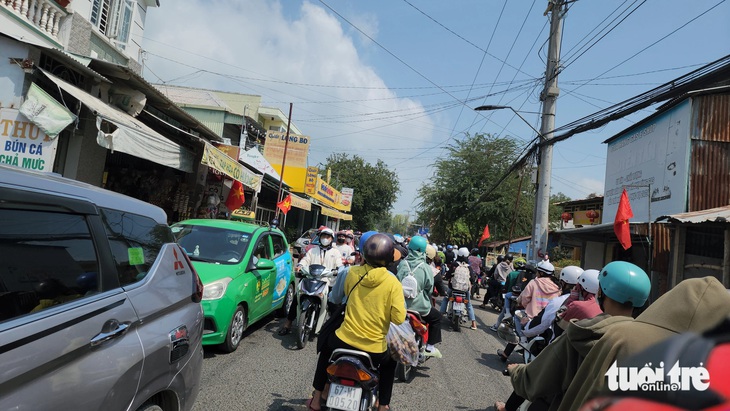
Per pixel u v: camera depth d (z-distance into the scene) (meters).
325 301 6.29
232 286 5.50
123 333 2.14
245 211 16.12
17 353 1.64
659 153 12.00
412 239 5.68
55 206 2.06
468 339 8.11
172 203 11.49
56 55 6.76
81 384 1.84
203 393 4.21
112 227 2.38
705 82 7.24
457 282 8.93
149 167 11.20
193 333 2.81
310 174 27.97
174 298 2.70
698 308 1.36
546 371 2.04
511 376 2.38
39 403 1.66
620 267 2.16
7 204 1.85
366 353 3.25
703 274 8.43
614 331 1.55
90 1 11.18
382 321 3.36
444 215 28.67
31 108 6.29
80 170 8.19
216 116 24.34
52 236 2.01
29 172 2.10
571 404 1.63
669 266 8.98
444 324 9.34
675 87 7.76
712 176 10.33
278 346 6.04
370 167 53.69
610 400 1.43
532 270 8.62
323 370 3.57
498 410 3.41
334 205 37.81
